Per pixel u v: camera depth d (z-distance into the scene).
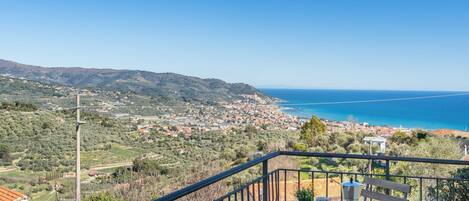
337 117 65.75
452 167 9.52
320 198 4.13
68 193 16.72
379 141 17.80
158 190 10.17
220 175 2.82
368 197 3.47
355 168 11.81
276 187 4.33
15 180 19.14
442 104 115.94
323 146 21.53
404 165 10.46
